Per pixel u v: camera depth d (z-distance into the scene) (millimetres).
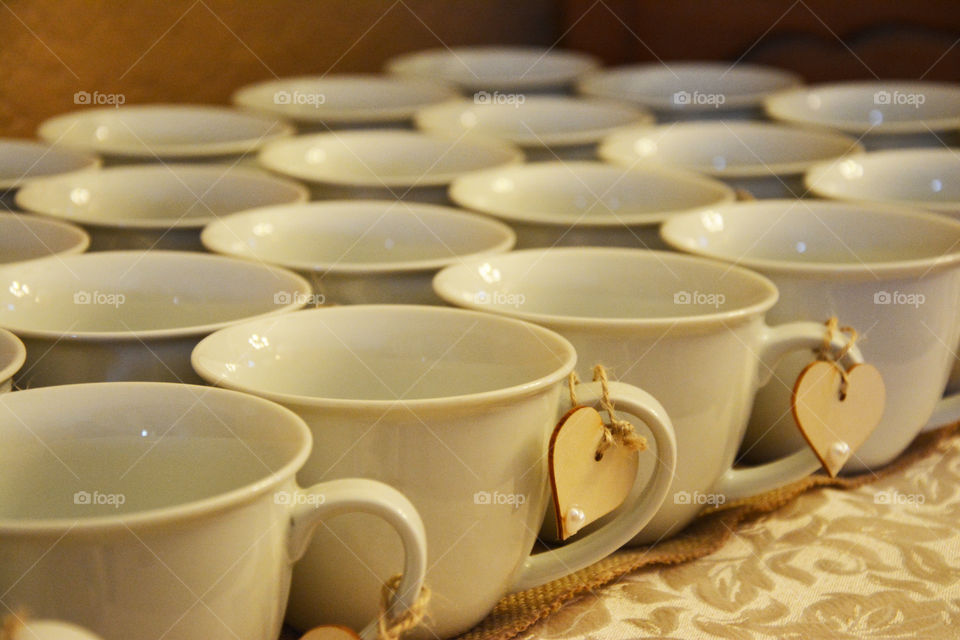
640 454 483
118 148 789
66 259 556
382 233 684
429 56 1169
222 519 329
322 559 405
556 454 425
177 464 400
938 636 454
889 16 1184
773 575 500
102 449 401
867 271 544
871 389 534
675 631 453
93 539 311
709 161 904
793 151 886
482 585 423
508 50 1217
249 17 1053
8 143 803
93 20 937
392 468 392
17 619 318
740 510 547
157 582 324
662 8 1282
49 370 467
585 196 784
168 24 992
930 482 606
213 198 758
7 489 395
